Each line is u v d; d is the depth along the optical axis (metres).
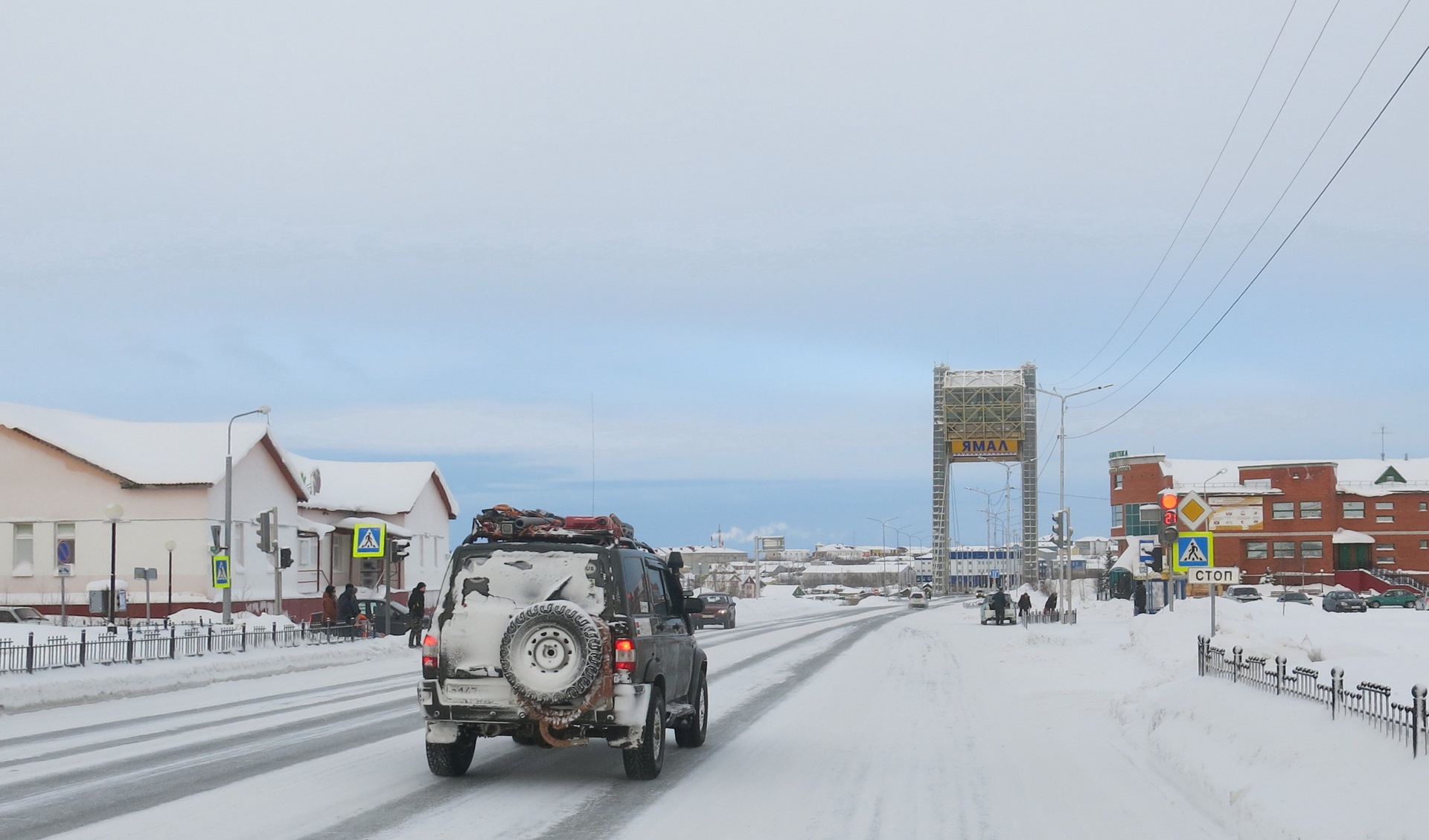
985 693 21.53
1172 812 10.14
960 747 14.29
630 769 11.48
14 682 19.03
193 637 26.98
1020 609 56.50
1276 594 94.31
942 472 121.19
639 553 12.30
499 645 10.95
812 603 104.88
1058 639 37.81
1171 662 23.86
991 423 118.88
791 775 12.07
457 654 11.07
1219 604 35.72
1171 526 24.98
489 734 11.43
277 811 9.70
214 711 18.31
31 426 45.06
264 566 49.41
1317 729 10.27
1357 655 20.44
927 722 16.91
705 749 13.98
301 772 11.83
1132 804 10.55
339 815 9.55
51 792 10.55
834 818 9.76
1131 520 110.12
